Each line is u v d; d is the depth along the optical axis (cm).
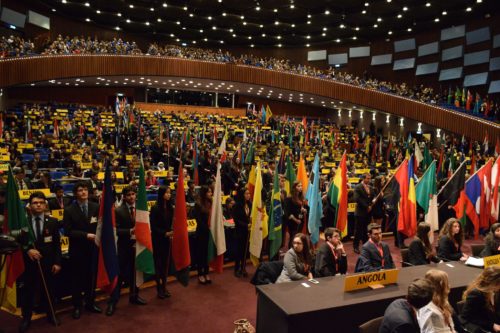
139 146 1723
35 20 2862
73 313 518
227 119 3048
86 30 3350
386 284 451
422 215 908
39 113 2392
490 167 909
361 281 434
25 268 477
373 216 900
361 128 3459
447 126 2594
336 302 394
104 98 3388
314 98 3284
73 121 2272
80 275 520
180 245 592
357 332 394
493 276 381
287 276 489
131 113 2322
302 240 507
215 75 3039
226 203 827
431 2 2589
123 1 2877
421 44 3123
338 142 2652
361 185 850
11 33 2675
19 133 1956
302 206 796
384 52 3381
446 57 2900
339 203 789
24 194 792
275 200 695
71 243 521
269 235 691
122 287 625
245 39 3756
